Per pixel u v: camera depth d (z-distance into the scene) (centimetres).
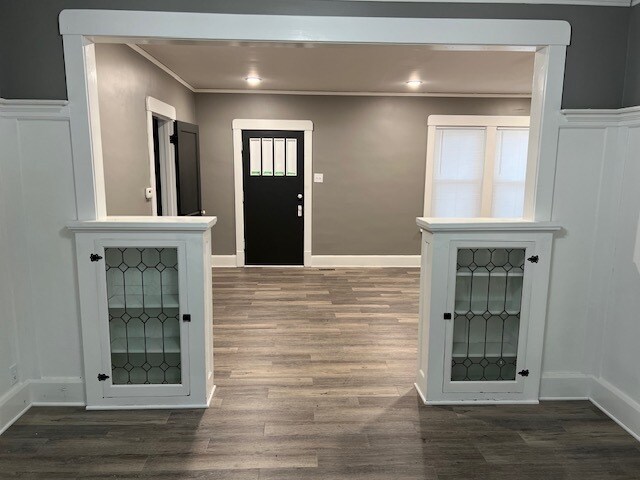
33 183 233
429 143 601
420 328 268
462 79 494
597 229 249
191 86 553
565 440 222
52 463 201
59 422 234
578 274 254
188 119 545
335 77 489
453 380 261
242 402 256
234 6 225
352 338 356
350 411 247
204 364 246
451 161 611
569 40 235
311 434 225
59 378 251
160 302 246
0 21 221
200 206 514
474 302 261
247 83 529
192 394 249
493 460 206
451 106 595
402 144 602
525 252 245
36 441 217
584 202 248
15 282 239
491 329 263
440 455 209
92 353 242
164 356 253
